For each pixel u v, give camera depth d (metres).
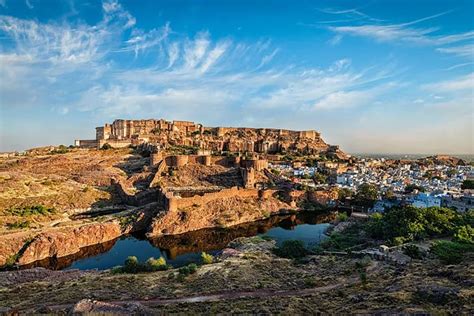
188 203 119.94
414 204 119.88
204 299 43.62
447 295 31.53
